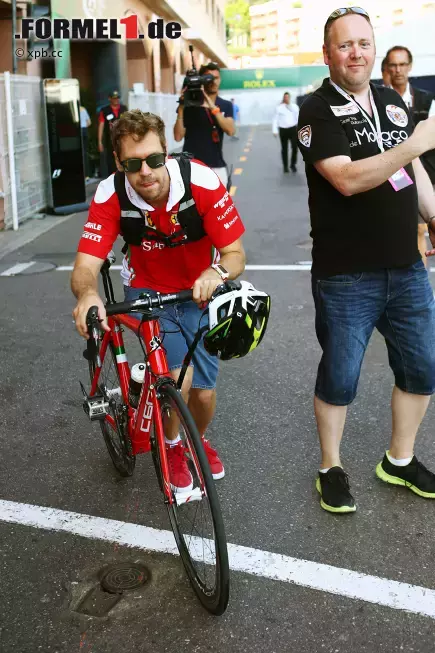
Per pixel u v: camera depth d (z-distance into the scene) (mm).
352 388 3039
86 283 2582
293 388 4414
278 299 6336
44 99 11047
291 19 102750
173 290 2918
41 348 5270
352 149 2725
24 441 3818
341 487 3082
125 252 2965
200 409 3109
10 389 4516
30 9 13484
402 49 5348
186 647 2326
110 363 3197
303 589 2584
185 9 31844
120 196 2650
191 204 2652
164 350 2686
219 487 3307
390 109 2779
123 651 2316
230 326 2312
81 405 4258
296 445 3701
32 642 2361
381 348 5051
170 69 28844
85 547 2871
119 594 2582
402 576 2645
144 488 3311
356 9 2678
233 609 2490
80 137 11602
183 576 2678
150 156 2479
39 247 8992
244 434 3830
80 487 3336
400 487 3260
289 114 16000
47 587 2637
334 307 2928
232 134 7570
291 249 8375
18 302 6516
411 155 2531
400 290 2908
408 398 3109
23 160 10570
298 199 12266
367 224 2809
